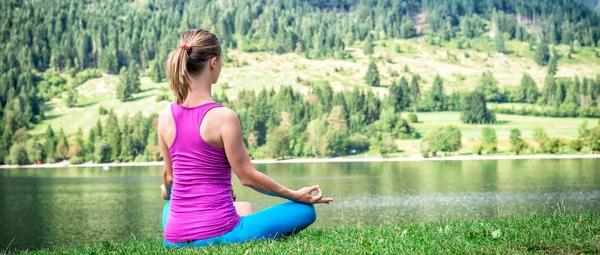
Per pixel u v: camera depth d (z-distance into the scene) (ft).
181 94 13.75
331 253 13.79
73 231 225.56
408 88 615.16
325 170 467.11
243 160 13.84
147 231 221.25
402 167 481.05
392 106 603.67
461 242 15.07
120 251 16.21
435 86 616.80
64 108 617.21
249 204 15.74
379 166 491.72
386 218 230.48
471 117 592.60
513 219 20.40
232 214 14.38
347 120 582.76
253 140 574.97
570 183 342.44
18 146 553.23
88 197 330.95
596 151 548.72
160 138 14.33
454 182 364.79
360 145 574.15
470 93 597.93
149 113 602.03
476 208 255.50
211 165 13.96
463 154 554.46
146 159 567.59
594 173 403.13
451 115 611.47
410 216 234.58
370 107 593.83
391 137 570.87
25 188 377.30
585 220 18.79
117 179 433.48
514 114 605.31
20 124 574.56
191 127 13.70
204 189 14.08
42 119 594.65
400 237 16.24
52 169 531.50
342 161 552.41
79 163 558.56
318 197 15.43
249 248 13.64
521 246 14.74
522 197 287.07
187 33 13.98
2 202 312.09
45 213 273.95
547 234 15.74
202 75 13.78
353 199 297.33
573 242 14.70
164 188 15.42
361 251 14.05
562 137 556.10
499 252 13.83
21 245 195.00
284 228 14.98
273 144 569.64
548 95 617.62
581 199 271.49
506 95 633.20
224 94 611.47
